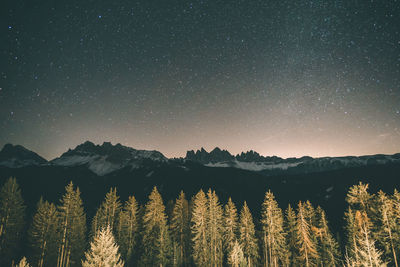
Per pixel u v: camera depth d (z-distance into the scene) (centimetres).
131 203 5475
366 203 4112
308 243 4303
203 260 4638
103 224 5262
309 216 5125
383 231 3709
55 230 4412
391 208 3741
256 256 4647
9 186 4375
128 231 5075
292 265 4762
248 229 4788
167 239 4547
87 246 5544
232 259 3894
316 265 4272
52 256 4312
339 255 4578
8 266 4175
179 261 4866
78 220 4725
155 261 4325
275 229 4600
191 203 6162
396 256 3525
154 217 5112
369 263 2127
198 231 4859
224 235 5016
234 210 5094
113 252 1923
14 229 4341
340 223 10050
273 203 4775
